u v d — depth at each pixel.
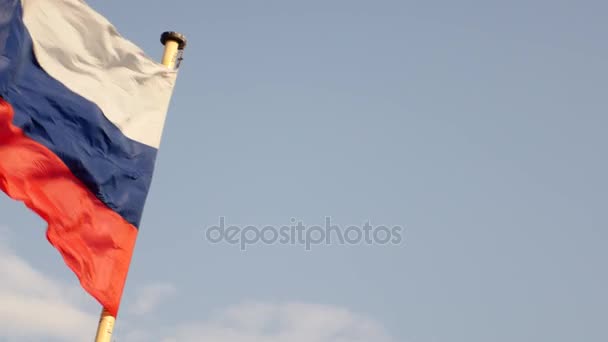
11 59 38.94
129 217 41.19
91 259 39.09
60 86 40.59
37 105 39.50
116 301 39.22
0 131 38.06
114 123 42.06
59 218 38.69
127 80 43.28
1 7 39.09
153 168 43.00
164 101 44.53
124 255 40.25
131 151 42.38
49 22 40.84
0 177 37.56
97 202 40.28
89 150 40.66
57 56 40.88
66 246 38.53
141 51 43.91
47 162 39.03
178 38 46.81
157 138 43.62
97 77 42.12
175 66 46.50
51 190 38.88
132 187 41.81
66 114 40.34
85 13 41.97
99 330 38.50
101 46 42.41
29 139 38.88
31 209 37.94
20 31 39.62
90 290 38.50
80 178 39.97
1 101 38.38
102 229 39.97
